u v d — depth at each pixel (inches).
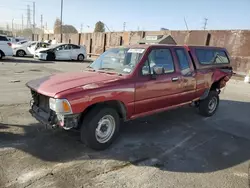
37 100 167.6
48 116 152.1
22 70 505.7
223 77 263.9
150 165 147.1
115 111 165.0
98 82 157.3
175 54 205.5
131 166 144.6
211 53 251.0
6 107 240.7
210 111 258.1
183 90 212.7
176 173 139.6
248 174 143.4
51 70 535.2
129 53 187.0
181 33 686.5
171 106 206.8
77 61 843.4
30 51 882.1
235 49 579.8
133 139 185.0
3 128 187.9
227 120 249.4
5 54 671.8
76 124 148.3
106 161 148.6
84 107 145.9
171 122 231.8
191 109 279.7
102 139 162.1
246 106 315.0
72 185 122.0
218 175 140.3
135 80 170.6
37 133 182.2
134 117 177.8
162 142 182.9
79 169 137.5
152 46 187.2
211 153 169.0
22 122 202.5
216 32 613.3
